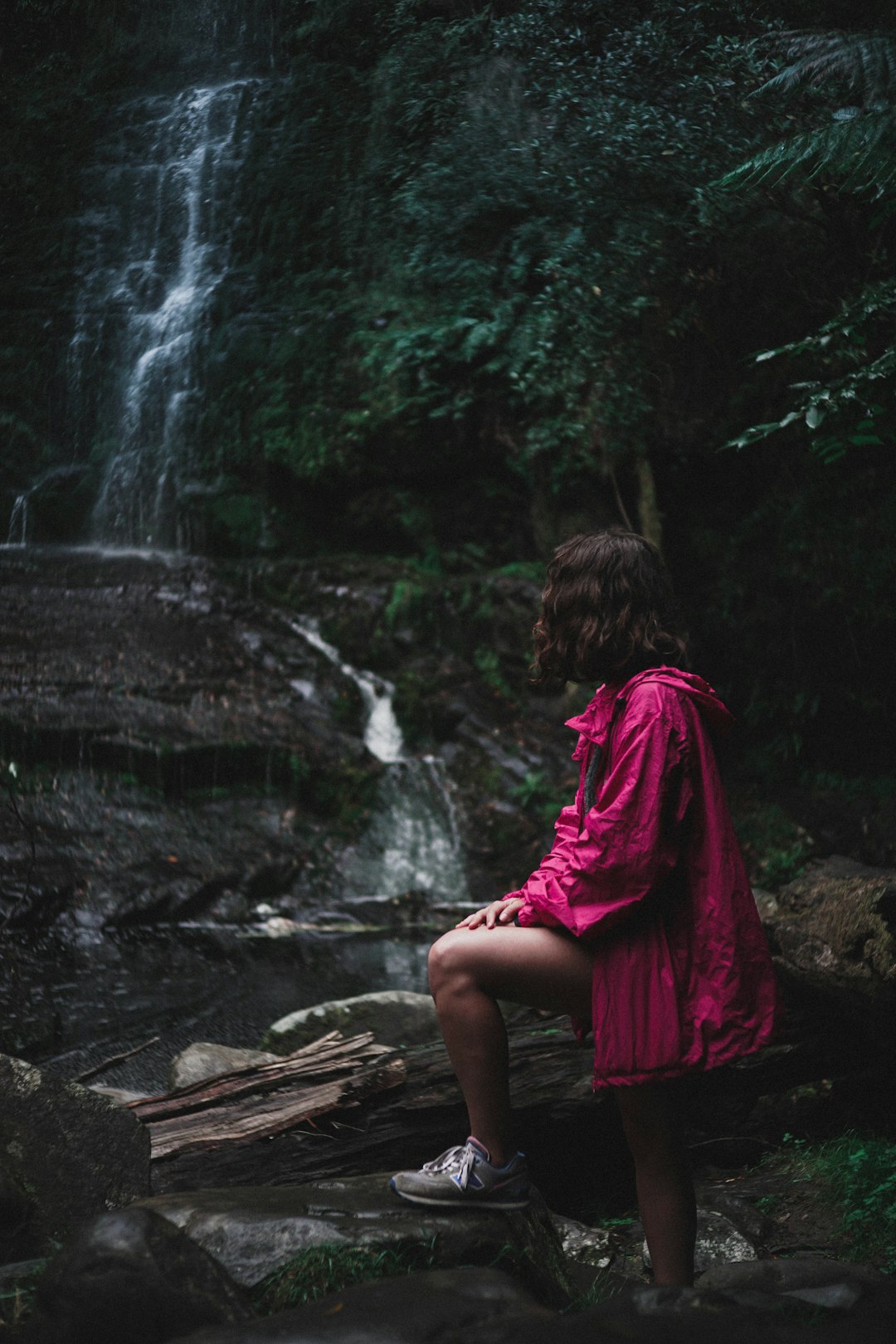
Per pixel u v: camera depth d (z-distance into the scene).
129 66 15.27
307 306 12.48
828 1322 1.93
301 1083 3.39
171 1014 5.43
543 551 10.79
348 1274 2.06
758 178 5.36
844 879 3.59
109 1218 1.92
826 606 9.31
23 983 5.77
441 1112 3.28
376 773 8.74
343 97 13.00
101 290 14.15
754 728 9.65
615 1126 3.50
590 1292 2.54
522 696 10.09
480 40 11.59
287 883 7.64
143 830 7.57
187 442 12.69
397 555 11.57
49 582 10.41
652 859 2.15
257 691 9.23
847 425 5.82
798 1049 3.63
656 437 10.07
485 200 10.70
